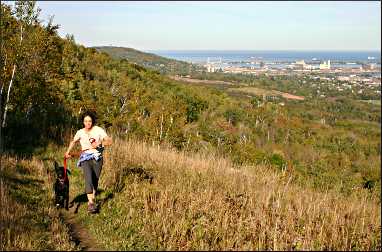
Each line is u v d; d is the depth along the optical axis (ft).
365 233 22.08
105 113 103.50
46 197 25.38
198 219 20.76
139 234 19.84
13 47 47.88
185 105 190.90
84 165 22.86
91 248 18.71
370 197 35.24
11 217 19.21
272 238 19.40
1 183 23.53
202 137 114.42
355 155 222.07
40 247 17.25
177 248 18.35
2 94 49.32
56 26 54.24
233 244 18.80
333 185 41.75
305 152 184.65
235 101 311.88
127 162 32.96
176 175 30.01
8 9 47.96
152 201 23.35
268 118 278.67
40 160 35.70
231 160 46.85
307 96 554.46
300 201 25.50
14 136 44.04
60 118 56.90
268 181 32.89
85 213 23.11
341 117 424.05
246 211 22.82
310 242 19.45
